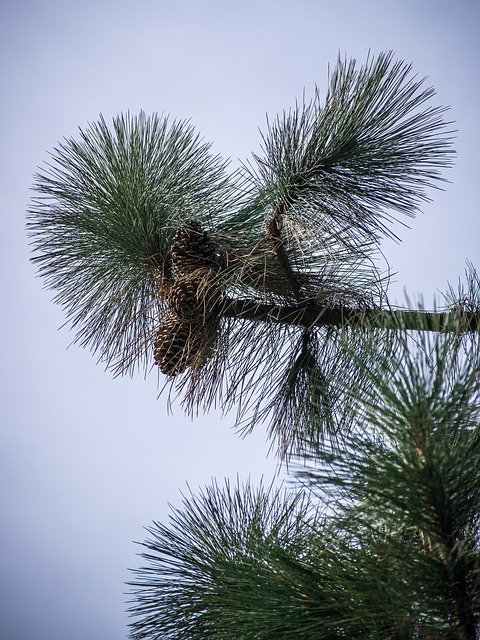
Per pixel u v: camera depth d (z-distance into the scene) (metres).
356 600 3.91
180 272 6.14
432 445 3.70
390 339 3.93
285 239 5.91
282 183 5.82
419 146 5.66
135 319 6.70
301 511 4.98
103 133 6.66
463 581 3.75
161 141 6.64
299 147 5.77
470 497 3.76
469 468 3.75
